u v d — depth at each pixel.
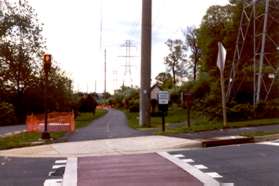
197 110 51.16
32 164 15.30
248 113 36.25
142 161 14.88
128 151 17.64
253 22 47.44
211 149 17.25
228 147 17.53
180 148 18.09
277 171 12.23
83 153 17.61
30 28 78.44
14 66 77.06
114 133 30.39
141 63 45.47
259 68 42.44
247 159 14.27
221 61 22.44
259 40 51.06
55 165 14.84
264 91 43.12
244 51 54.72
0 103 68.50
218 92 45.66
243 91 44.16
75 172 13.30
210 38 87.38
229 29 75.12
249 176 11.73
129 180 11.77
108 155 16.88
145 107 45.06
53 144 20.73
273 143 18.27
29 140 24.59
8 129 46.38
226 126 25.30
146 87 45.19
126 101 139.12
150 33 45.47
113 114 108.94
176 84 121.81
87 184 11.50
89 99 102.81
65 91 80.75
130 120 68.94
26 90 76.62
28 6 78.69
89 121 70.44
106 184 11.40
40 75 77.50
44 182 12.03
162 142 19.39
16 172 13.75
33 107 76.50
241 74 44.84
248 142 19.06
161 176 12.17
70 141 22.64
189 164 13.89
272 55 50.25
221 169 12.85
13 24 77.56
